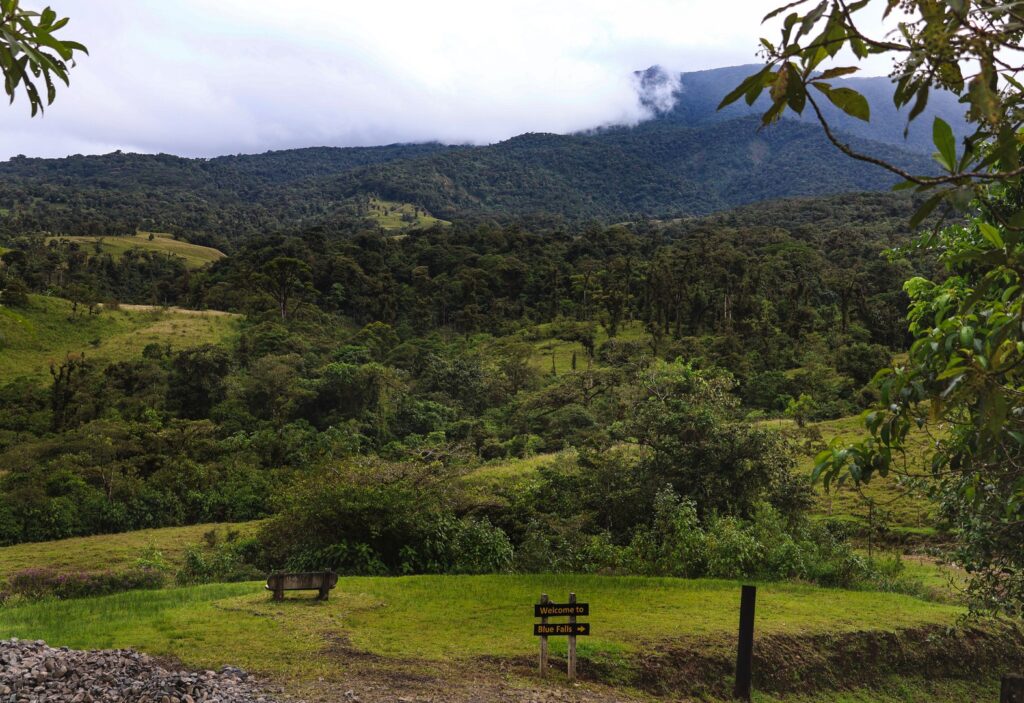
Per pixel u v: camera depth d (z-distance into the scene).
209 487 38.44
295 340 85.69
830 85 1.90
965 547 6.59
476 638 11.46
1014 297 3.31
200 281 118.69
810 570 18.00
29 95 2.58
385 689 9.08
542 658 10.09
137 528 34.09
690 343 79.25
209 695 8.05
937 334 3.02
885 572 18.86
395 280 125.19
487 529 19.70
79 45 2.66
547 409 65.44
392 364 85.19
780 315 89.62
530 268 127.62
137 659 9.12
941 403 2.63
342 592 14.42
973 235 5.59
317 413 65.62
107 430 47.44
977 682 13.57
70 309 88.88
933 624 14.28
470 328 108.00
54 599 14.69
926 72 1.86
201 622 11.64
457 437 61.47
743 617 10.83
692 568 18.03
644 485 22.06
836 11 1.85
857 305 85.50
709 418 22.75
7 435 55.28
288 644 10.61
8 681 7.86
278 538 20.08
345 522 18.70
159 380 68.94
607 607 13.73
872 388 56.47
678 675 10.88
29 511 31.48
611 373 69.50
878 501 32.03
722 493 21.55
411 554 18.39
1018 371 2.72
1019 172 1.86
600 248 143.62
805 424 49.28
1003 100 1.94
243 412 63.69
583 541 19.58
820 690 12.03
